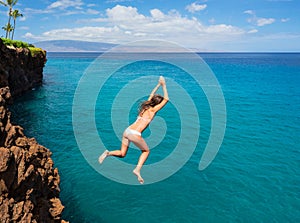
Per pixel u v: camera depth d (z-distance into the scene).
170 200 12.93
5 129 9.15
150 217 11.68
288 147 19.77
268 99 38.03
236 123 25.73
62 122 25.22
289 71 84.62
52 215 10.16
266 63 135.12
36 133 21.98
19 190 8.38
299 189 14.01
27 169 8.64
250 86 50.38
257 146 19.89
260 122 26.20
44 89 43.78
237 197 13.25
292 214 12.02
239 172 15.79
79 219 11.45
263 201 12.93
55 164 16.45
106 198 13.01
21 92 37.91
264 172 15.82
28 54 41.31
